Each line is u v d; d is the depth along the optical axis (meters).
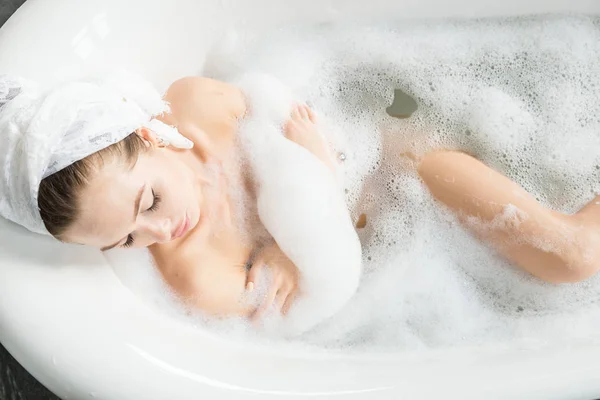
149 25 1.15
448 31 1.31
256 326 1.08
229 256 1.10
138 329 0.93
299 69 1.29
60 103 0.86
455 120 1.29
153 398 0.87
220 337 1.04
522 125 1.27
